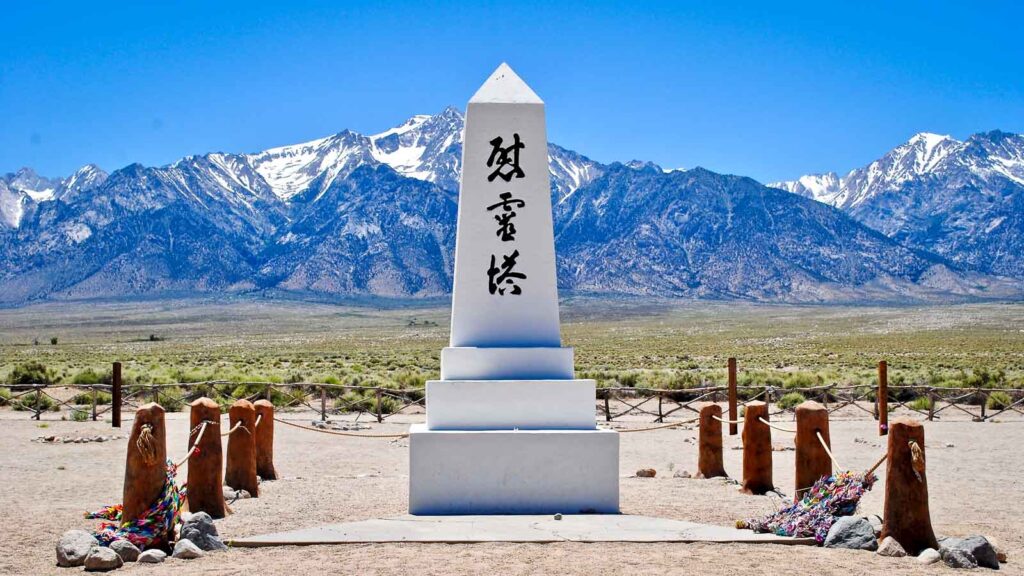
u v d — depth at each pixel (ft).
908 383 131.23
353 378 143.23
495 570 31.42
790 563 32.73
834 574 31.27
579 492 42.47
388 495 47.16
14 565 32.48
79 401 106.42
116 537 33.88
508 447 42.42
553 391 43.75
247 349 375.45
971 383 130.00
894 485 34.81
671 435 81.20
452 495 42.24
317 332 619.26
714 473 54.24
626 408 105.50
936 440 74.69
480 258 45.32
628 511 42.80
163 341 495.41
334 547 35.12
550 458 42.50
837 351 309.22
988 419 93.45
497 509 42.27
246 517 40.86
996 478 55.01
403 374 156.46
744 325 608.60
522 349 44.47
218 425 41.19
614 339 454.40
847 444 71.97
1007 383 131.13
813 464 42.80
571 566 32.04
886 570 31.89
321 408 99.25
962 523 41.16
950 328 506.89
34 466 58.03
